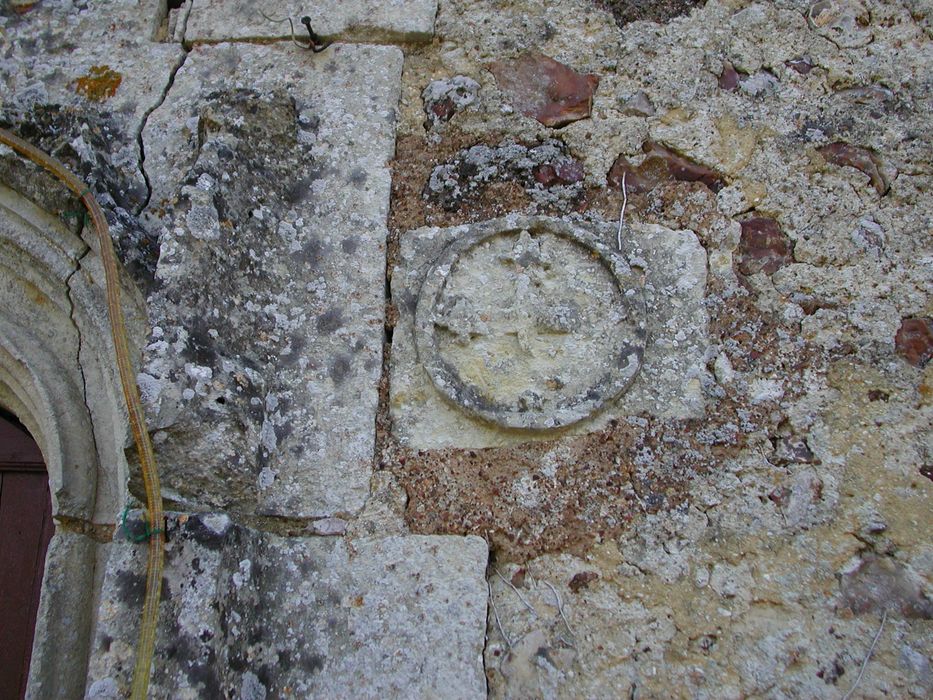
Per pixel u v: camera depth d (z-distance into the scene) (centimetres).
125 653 89
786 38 131
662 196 121
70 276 121
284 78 133
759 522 101
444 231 119
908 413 106
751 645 96
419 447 107
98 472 118
